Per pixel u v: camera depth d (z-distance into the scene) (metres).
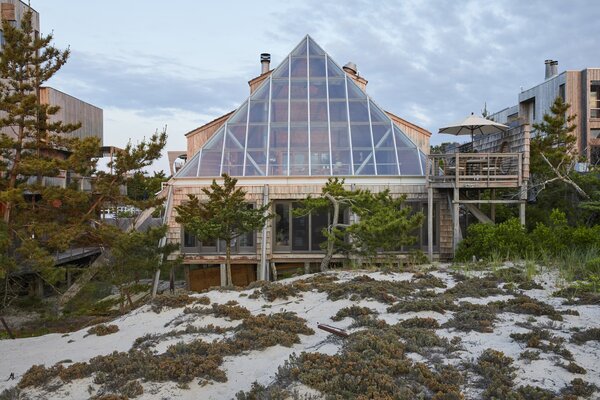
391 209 14.09
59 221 15.48
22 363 8.47
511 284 10.58
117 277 14.18
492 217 17.45
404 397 5.50
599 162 24.70
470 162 17.31
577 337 7.14
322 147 18.88
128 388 6.52
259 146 18.89
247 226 13.83
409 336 7.57
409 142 18.94
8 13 22.27
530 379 5.95
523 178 15.95
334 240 14.51
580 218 17.95
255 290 11.55
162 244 17.05
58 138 15.38
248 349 7.81
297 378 6.34
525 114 33.53
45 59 15.23
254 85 25.59
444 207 17.77
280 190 17.84
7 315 15.66
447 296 9.95
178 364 7.06
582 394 5.53
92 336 9.79
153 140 16.02
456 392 5.53
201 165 18.42
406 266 14.97
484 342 7.28
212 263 17.56
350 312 9.34
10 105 14.47
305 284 11.74
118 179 15.98
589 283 10.02
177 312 10.56
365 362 6.45
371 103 19.91
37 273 15.88
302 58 20.70
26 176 15.68
